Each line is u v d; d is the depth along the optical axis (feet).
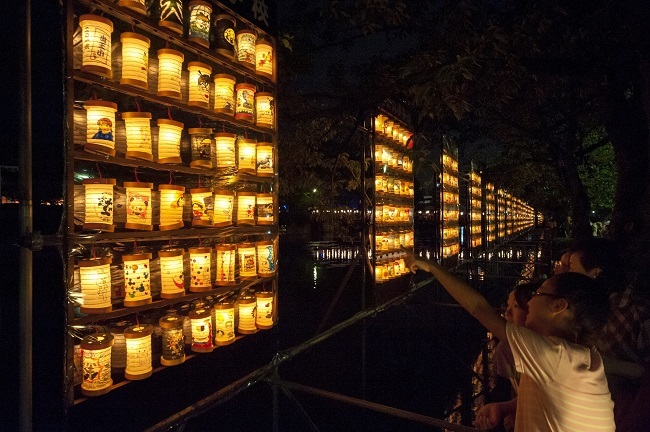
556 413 5.70
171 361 9.61
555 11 16.10
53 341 7.84
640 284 11.68
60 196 7.94
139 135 9.12
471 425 17.90
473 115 31.48
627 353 8.44
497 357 9.08
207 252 10.48
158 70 9.81
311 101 21.80
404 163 23.80
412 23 18.84
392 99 20.59
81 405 7.89
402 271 22.80
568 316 6.11
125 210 9.08
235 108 11.59
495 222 56.03
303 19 20.29
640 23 12.55
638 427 7.07
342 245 64.69
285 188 23.21
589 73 16.83
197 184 12.11
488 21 16.31
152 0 9.61
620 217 17.67
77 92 9.50
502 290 44.96
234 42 11.40
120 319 10.21
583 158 43.27
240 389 10.85
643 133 17.74
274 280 12.70
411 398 20.57
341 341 28.17
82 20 8.16
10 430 10.29
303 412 11.75
